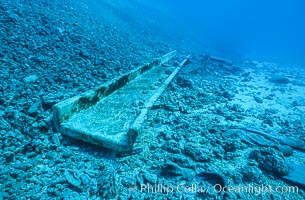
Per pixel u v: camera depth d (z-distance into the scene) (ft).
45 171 10.86
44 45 24.49
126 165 12.21
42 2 34.96
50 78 19.77
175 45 61.87
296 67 71.87
